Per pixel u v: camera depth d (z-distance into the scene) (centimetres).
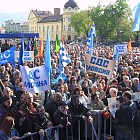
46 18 14162
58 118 736
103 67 1033
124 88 952
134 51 3288
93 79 1298
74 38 12669
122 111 800
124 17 8431
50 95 922
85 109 795
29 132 684
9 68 1480
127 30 8181
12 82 1177
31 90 825
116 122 811
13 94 867
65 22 12825
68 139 771
